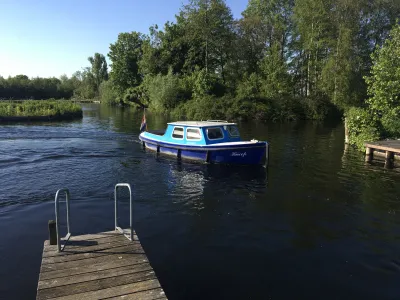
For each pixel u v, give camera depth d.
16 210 9.62
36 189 11.58
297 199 11.04
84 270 5.30
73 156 17.06
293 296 5.90
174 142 17.11
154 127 31.19
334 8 40.22
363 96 39.75
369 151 16.89
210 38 48.56
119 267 5.43
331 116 44.81
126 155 17.55
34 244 7.60
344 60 37.66
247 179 13.38
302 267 6.85
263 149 15.02
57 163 15.44
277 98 43.28
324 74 38.75
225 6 49.00
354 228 8.79
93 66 114.19
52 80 112.69
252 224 8.98
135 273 5.29
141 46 63.44
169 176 13.62
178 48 54.25
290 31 48.59
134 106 62.81
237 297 5.84
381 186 12.56
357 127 21.02
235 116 41.56
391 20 42.34
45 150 18.45
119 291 4.82
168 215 9.48
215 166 15.33
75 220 8.96
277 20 48.25
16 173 13.56
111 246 6.12
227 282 6.29
